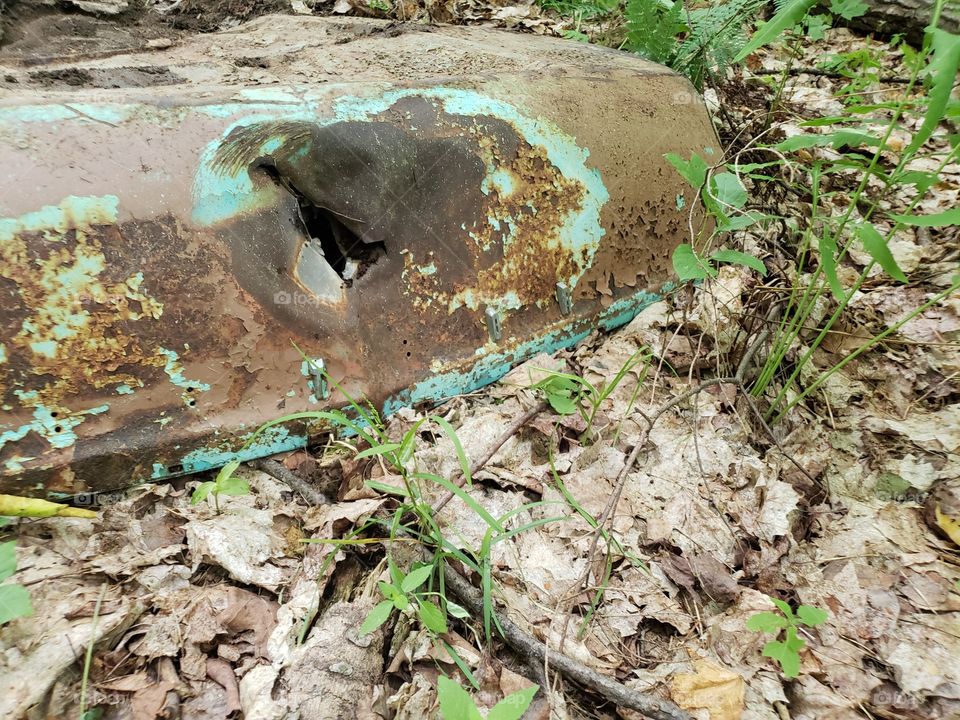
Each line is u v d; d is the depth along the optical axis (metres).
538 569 0.61
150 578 0.53
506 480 0.67
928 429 0.79
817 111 1.28
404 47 0.87
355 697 0.50
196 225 0.55
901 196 1.15
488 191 0.69
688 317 0.86
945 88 0.49
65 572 0.52
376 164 0.62
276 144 0.58
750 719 0.52
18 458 0.52
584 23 1.47
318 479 0.63
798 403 0.83
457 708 0.39
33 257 0.50
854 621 0.61
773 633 0.58
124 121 0.54
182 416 0.57
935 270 0.99
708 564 0.63
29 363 0.51
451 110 0.67
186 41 0.85
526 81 0.75
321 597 0.55
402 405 0.67
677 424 0.76
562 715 0.51
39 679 0.46
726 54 1.08
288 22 0.96
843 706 0.54
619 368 0.80
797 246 1.00
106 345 0.53
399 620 0.54
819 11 1.63
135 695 0.48
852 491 0.74
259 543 0.57
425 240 0.66
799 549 0.66
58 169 0.51
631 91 0.84
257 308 0.59
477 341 0.71
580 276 0.78
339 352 0.63
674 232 0.87
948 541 0.68
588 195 0.76
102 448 0.54
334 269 0.65
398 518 0.55
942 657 0.57
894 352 0.88
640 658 0.56
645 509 0.67
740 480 0.71
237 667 0.50
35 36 0.77
